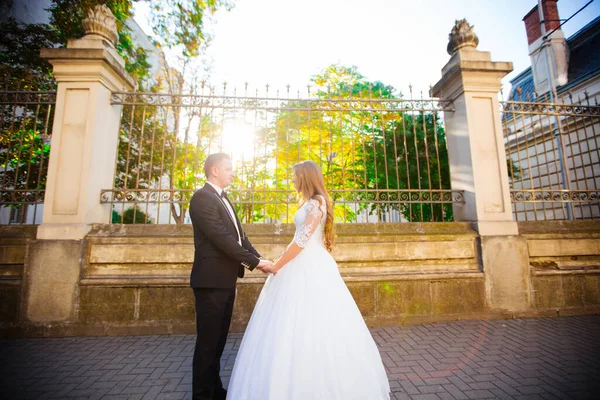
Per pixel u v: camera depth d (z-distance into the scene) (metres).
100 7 4.38
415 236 4.14
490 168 4.38
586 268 4.33
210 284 2.09
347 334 1.84
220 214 2.23
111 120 4.32
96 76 4.04
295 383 1.64
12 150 5.56
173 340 3.48
